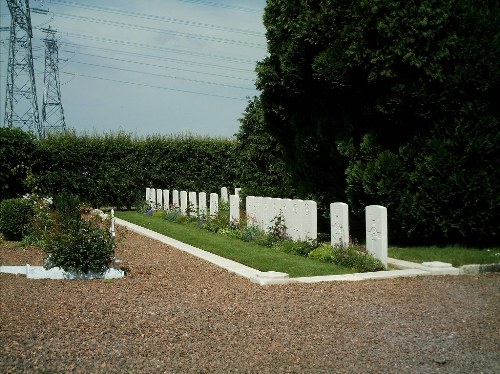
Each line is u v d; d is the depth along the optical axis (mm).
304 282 10594
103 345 6582
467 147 13664
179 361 6066
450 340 6852
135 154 32688
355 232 17969
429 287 10141
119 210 32812
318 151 17891
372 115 15375
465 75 13742
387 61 14352
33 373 5695
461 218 13898
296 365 5969
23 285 10133
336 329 7316
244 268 12188
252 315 8008
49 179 29109
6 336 6867
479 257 12844
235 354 6297
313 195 18594
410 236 14938
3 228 16672
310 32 16031
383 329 7336
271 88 19391
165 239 17891
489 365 5973
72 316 7859
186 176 34312
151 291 9727
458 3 13914
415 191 14484
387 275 11141
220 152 35219
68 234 11117
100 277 11039
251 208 18891
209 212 22953
